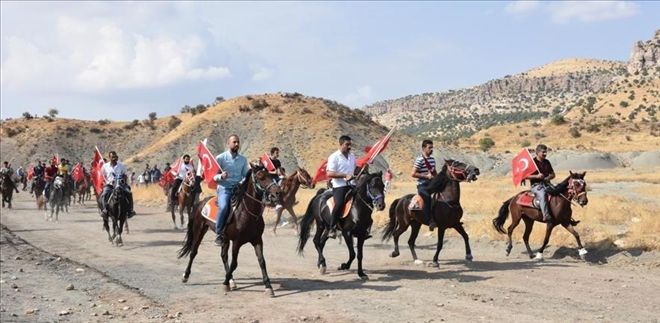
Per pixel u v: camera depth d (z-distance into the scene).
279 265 14.94
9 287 12.39
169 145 121.75
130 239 21.00
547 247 16.27
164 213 31.55
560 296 10.75
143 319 9.72
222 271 14.10
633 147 138.88
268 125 123.69
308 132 118.75
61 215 31.02
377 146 13.99
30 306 10.73
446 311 9.73
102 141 155.25
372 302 10.44
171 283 12.73
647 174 61.66
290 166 106.62
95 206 37.72
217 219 11.53
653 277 12.39
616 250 14.85
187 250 12.80
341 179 12.98
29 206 37.94
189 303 10.80
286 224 23.83
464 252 16.62
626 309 9.73
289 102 135.00
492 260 14.97
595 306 9.96
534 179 15.14
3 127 153.38
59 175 28.70
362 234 12.79
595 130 180.12
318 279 12.82
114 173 19.30
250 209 11.26
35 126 155.00
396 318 9.33
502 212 15.80
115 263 15.66
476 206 26.83
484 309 9.81
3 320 9.48
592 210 22.80
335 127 120.19
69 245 19.48
